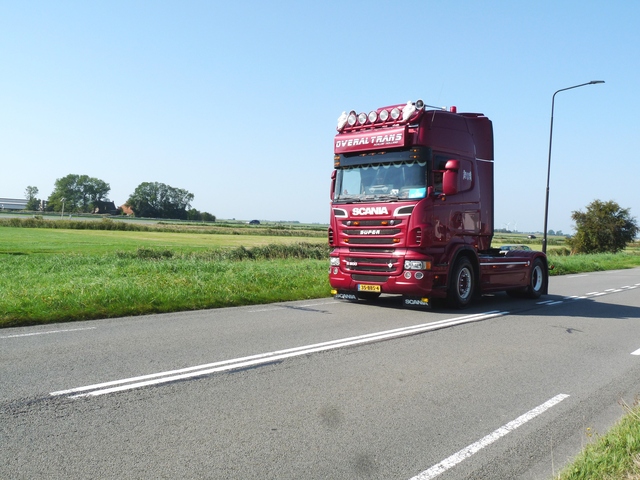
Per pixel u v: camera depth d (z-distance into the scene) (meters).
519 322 10.25
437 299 11.91
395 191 11.01
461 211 11.62
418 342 7.96
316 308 11.35
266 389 5.39
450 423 4.61
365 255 11.32
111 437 4.07
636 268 34.59
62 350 6.82
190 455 3.80
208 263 19.48
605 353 7.62
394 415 4.76
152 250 27.28
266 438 4.15
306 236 75.38
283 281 14.95
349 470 3.65
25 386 5.23
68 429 4.20
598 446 3.91
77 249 35.91
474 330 9.18
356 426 4.46
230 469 3.61
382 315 10.55
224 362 6.39
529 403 5.23
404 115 10.85
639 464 3.50
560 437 4.37
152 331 8.28
